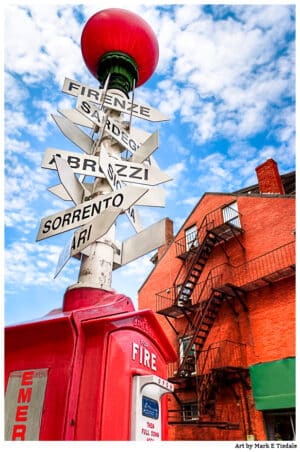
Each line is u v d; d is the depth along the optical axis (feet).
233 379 40.65
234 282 46.78
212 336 46.32
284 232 43.50
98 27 17.10
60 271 9.14
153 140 12.96
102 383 7.88
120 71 16.84
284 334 38.45
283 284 40.81
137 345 9.71
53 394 7.82
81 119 14.80
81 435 7.36
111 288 10.75
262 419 36.27
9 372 8.59
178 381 44.73
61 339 8.44
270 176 51.78
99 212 9.77
